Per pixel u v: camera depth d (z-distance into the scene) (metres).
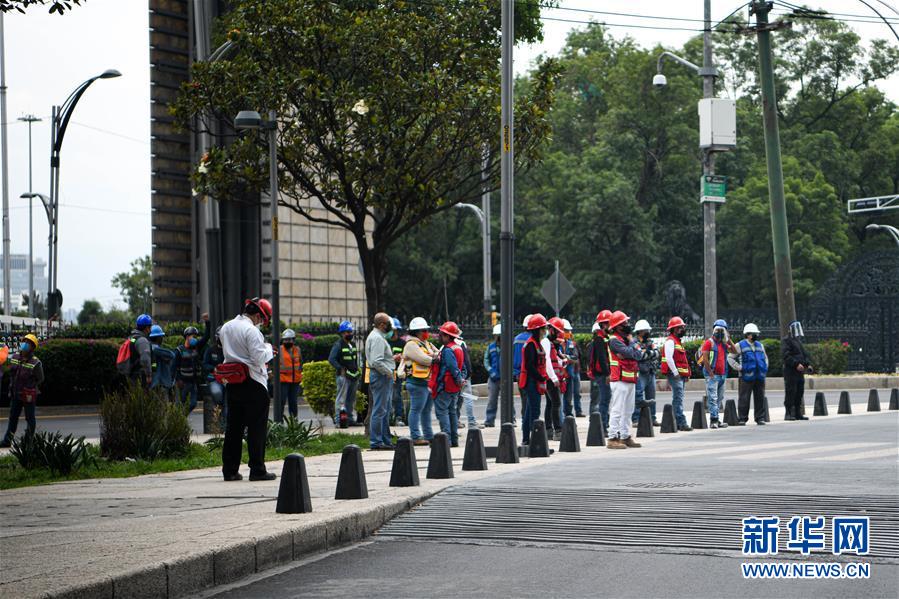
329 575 17.95
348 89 47.19
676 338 48.00
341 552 20.11
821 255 140.62
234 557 17.81
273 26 47.16
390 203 49.69
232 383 28.72
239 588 17.17
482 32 50.19
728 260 149.75
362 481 23.97
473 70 49.09
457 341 39.91
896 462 32.94
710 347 49.66
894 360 91.00
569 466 32.00
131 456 35.44
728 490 25.77
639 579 16.97
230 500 24.50
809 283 139.12
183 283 81.81
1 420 61.91
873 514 22.17
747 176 151.88
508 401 35.12
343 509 21.97
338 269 88.75
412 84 47.56
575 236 139.12
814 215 145.00
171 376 45.00
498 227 151.88
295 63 47.94
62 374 67.31
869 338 91.94
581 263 142.38
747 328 51.81
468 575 17.55
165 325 76.56
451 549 19.91
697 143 143.25
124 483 29.31
